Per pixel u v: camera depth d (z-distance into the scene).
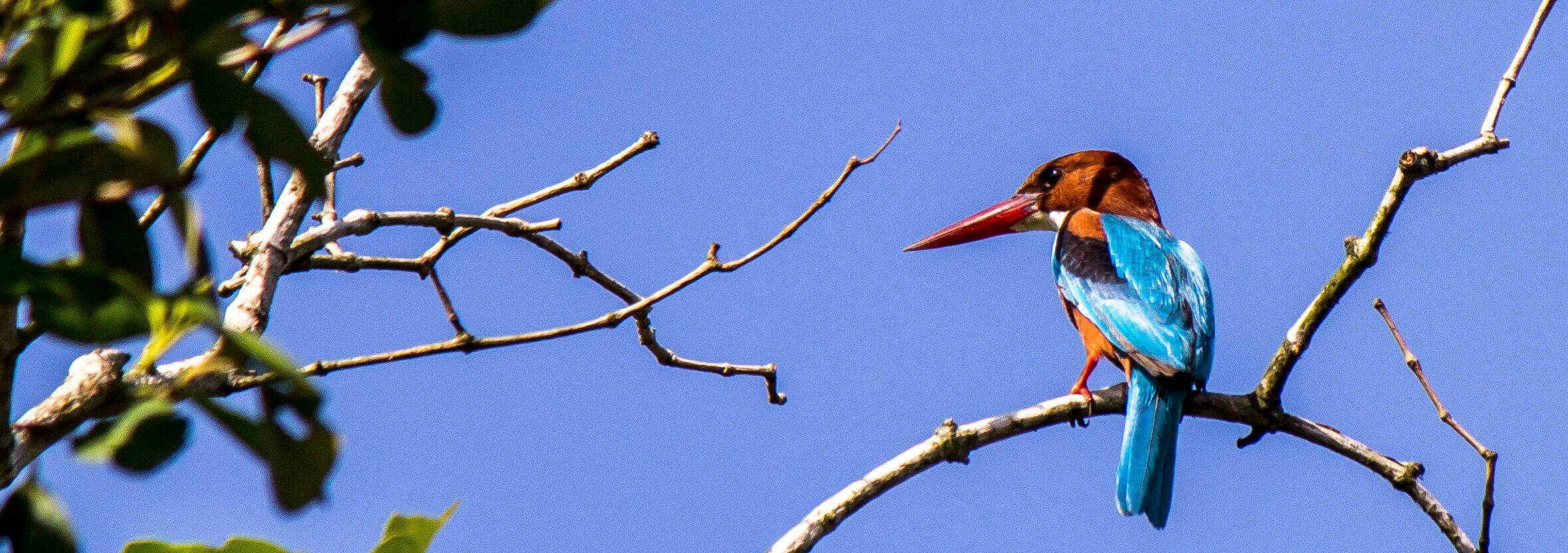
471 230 9.02
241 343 3.12
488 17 3.60
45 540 3.86
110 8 3.33
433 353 7.82
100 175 3.56
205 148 6.38
